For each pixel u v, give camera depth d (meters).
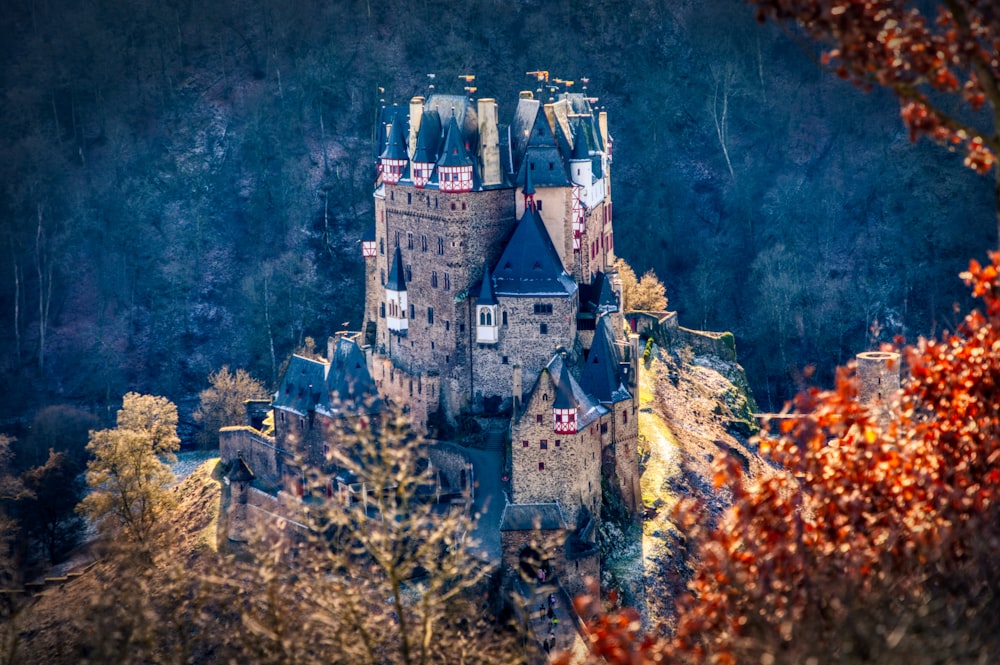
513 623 119.69
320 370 168.12
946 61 56.62
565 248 163.12
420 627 86.19
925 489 61.81
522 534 135.12
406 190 164.38
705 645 62.47
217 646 93.38
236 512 167.00
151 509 168.88
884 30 56.72
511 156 163.62
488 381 160.75
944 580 58.28
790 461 65.00
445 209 158.88
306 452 166.88
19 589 130.62
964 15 56.25
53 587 153.62
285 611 87.81
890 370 178.12
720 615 60.59
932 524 60.19
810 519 64.94
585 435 142.00
